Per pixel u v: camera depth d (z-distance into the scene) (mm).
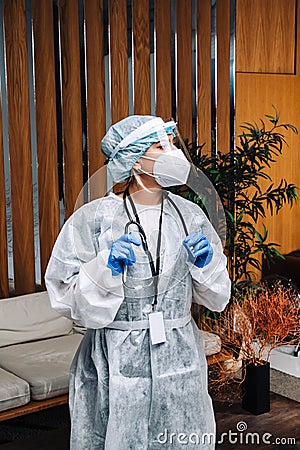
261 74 4887
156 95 4309
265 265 5117
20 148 3834
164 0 4277
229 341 3078
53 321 3691
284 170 5117
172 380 2084
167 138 2055
